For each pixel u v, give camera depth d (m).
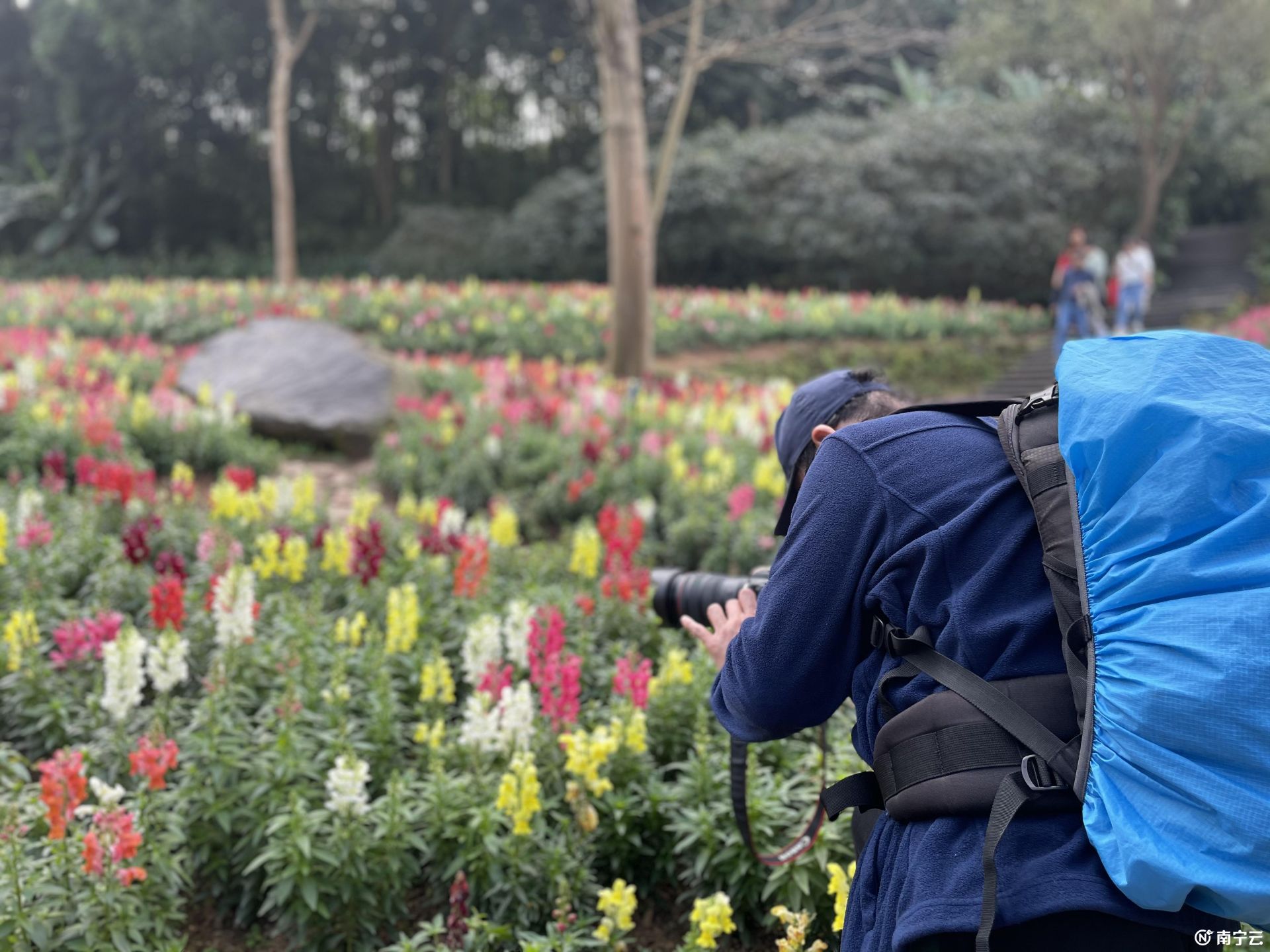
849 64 16.06
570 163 38.75
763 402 10.22
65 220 33.34
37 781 3.53
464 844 2.98
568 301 19.33
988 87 33.84
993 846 1.33
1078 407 1.43
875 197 23.44
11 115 37.94
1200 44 23.16
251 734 3.39
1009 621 1.43
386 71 35.84
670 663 3.67
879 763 1.52
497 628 3.73
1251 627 1.19
